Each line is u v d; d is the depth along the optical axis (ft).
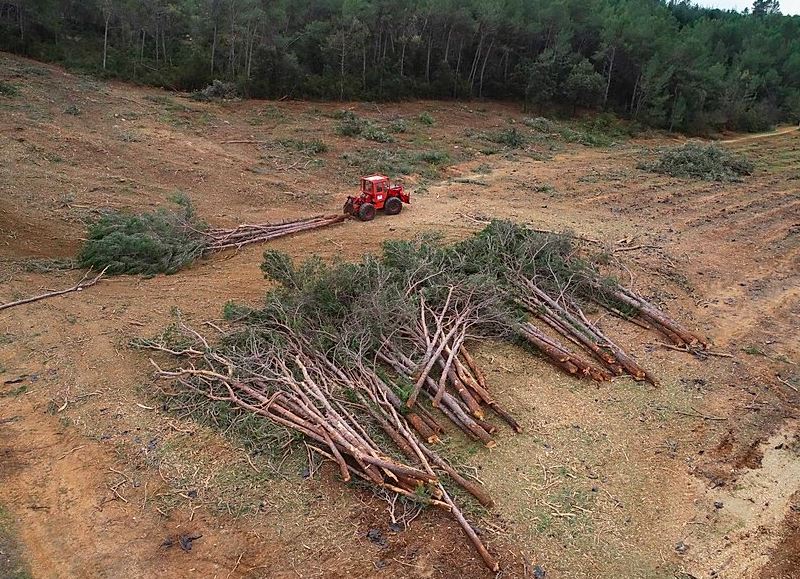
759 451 29.89
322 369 31.65
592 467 28.17
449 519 24.54
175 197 52.95
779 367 37.09
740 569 23.38
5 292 41.19
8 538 23.07
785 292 47.57
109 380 32.50
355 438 26.78
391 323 34.42
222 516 24.22
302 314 34.63
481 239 45.68
